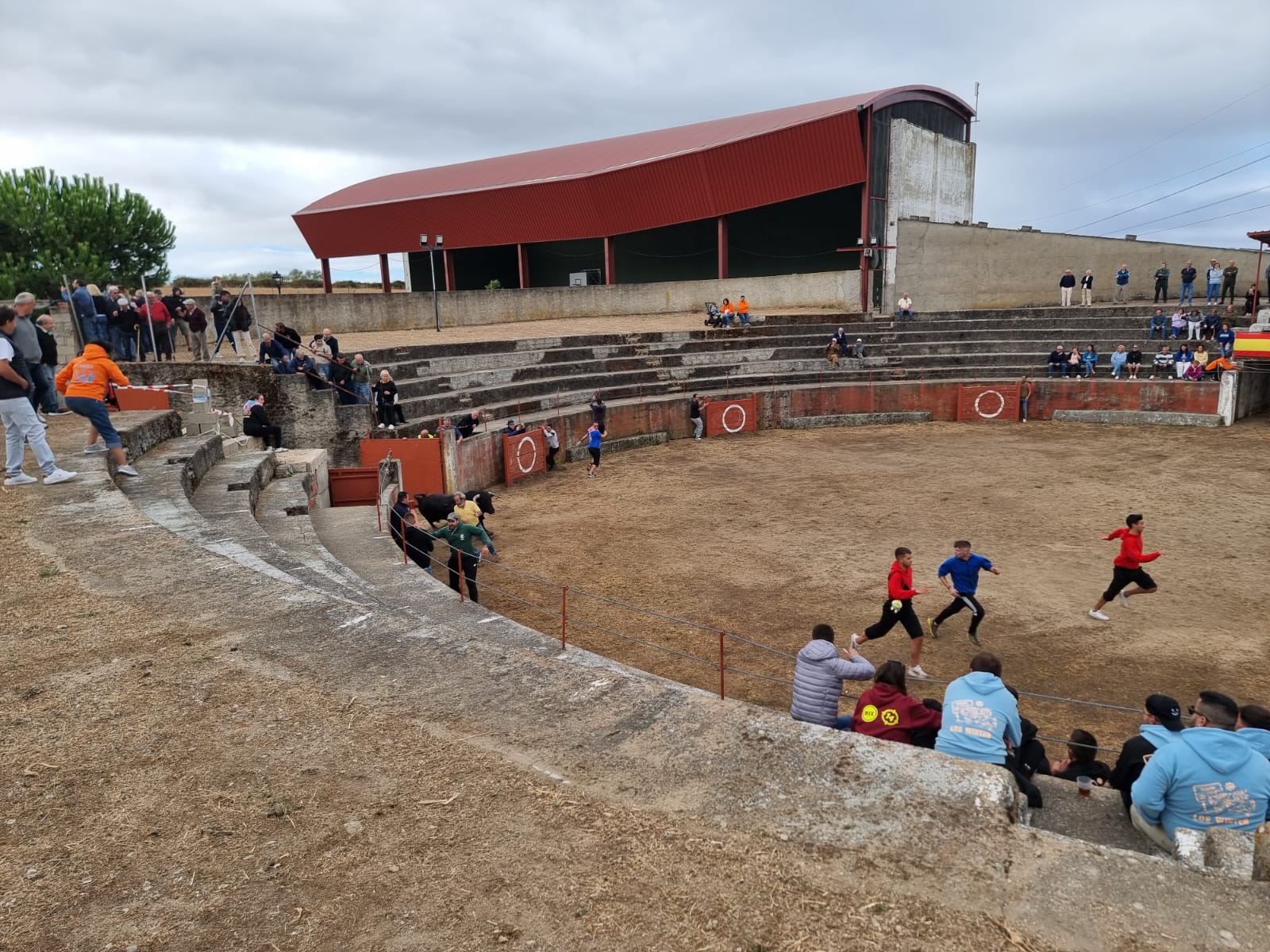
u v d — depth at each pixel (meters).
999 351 35.88
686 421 30.23
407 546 12.40
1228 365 29.55
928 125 46.16
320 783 4.09
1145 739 6.10
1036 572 14.52
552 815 3.85
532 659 5.52
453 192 50.34
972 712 6.05
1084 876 3.46
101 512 8.98
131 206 48.41
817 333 38.47
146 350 23.77
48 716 4.69
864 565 15.02
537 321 44.59
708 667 10.86
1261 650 11.14
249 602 6.48
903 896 3.33
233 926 3.16
